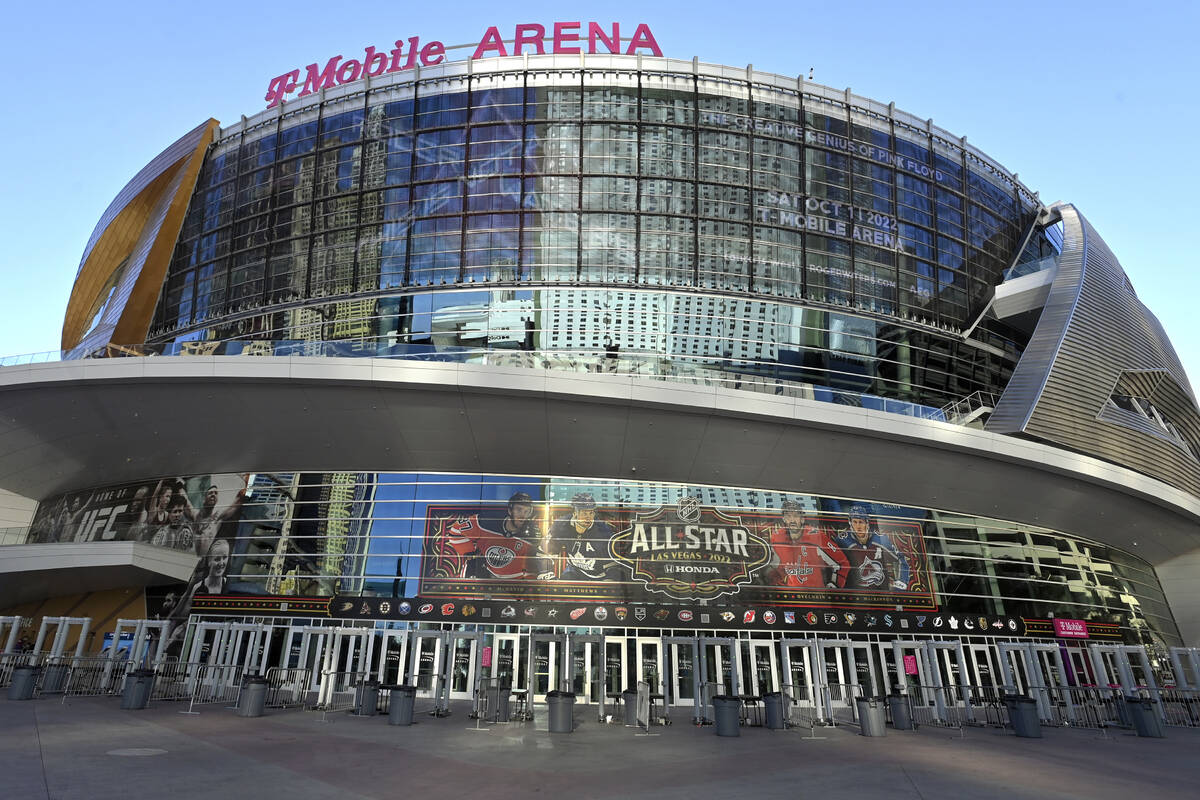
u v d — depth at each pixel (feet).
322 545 101.04
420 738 48.55
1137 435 126.11
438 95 135.44
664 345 121.90
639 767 38.37
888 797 30.76
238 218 139.74
